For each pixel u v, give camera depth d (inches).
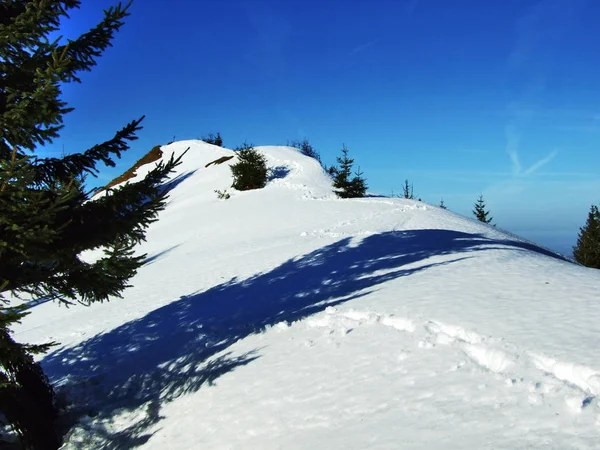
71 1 291.3
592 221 1475.1
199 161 1974.7
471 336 255.4
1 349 236.7
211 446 233.9
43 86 218.5
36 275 255.0
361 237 781.9
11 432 314.2
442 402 194.7
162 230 1320.1
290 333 353.1
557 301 291.1
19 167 220.2
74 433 307.0
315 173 1593.3
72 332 568.7
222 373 318.7
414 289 388.5
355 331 314.3
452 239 692.7
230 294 576.1
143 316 564.1
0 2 272.7
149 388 355.9
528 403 176.9
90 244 264.7
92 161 305.6
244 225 1158.3
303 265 644.7
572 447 145.5
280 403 245.3
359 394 224.5
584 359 195.0
